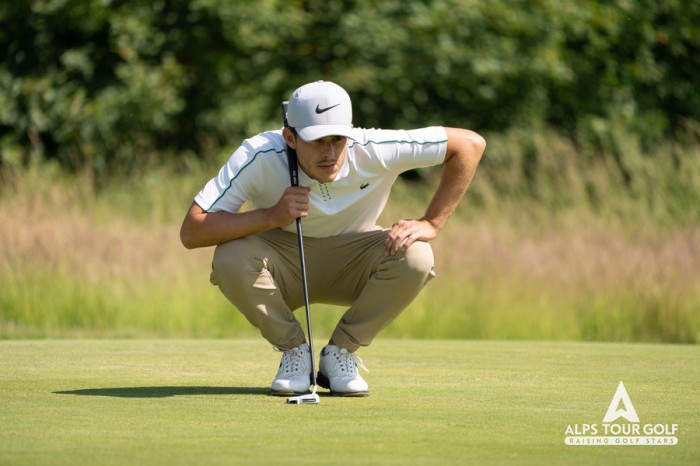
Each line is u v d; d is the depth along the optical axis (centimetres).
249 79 5347
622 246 3222
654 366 1845
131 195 4259
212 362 1859
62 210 3425
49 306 2923
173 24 5378
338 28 5344
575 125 5672
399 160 1400
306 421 1202
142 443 1066
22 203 3388
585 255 3136
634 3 5628
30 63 5456
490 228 3384
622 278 3016
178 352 2048
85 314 2919
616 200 3734
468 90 5547
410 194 4638
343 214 1425
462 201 4056
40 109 5303
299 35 5338
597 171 3922
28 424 1173
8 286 2961
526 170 5266
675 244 3195
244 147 1391
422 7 5322
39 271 3003
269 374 1681
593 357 2016
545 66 5403
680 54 5875
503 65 5353
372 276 1444
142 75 5191
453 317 2917
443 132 1420
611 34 5616
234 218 1366
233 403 1338
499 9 5366
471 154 1423
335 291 1502
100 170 5003
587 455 1026
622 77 5722
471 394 1447
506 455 1020
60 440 1080
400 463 977
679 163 3972
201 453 1016
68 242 3100
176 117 5394
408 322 2909
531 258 3114
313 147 1338
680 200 3762
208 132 5312
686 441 1102
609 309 2908
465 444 1073
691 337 2836
